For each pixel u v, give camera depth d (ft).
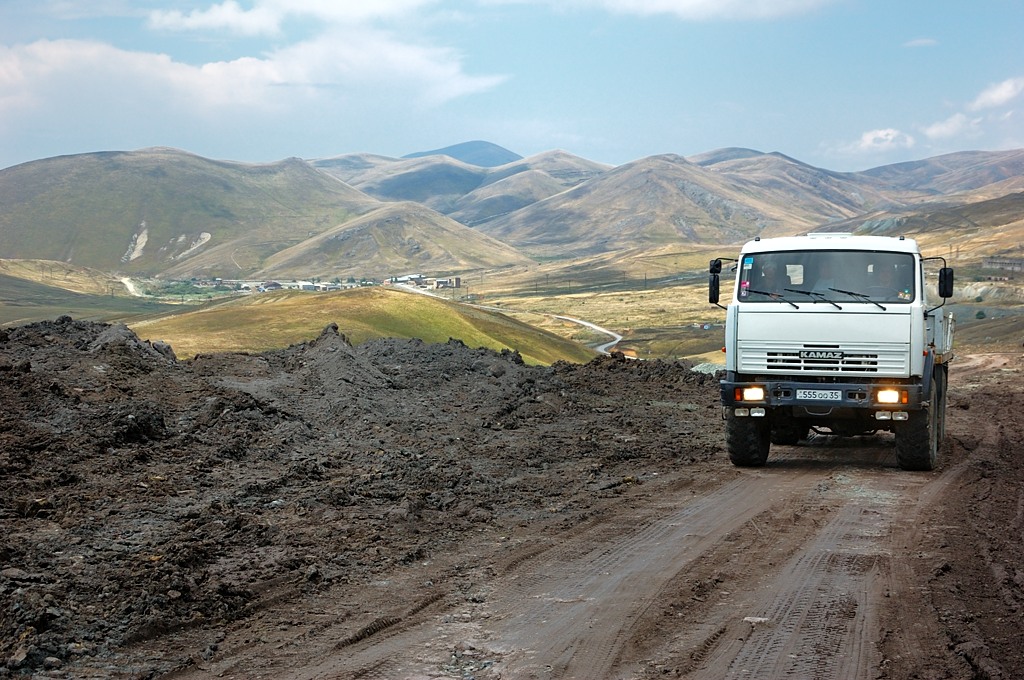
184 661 21.97
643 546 33.65
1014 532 36.58
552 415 69.10
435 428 59.82
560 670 21.31
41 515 34.37
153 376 59.57
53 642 22.61
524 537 35.06
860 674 20.93
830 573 29.86
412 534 34.91
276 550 31.96
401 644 23.27
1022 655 22.47
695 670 21.25
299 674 21.21
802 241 51.47
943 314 56.39
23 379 50.08
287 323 602.85
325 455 49.34
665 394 85.25
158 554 30.14
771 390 49.62
